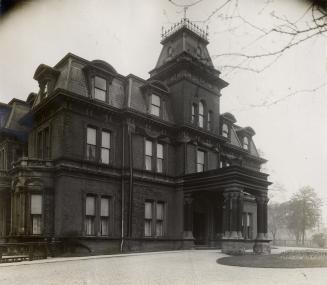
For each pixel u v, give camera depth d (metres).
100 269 13.25
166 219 27.23
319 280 10.28
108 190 24.16
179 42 30.47
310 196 45.72
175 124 28.59
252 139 41.38
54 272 12.46
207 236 28.73
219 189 24.73
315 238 41.25
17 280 10.70
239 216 22.78
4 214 26.36
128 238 23.61
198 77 30.47
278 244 45.50
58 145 22.72
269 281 10.14
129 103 25.88
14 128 28.30
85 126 23.73
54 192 22.41
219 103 32.38
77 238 21.25
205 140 30.53
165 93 29.30
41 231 21.58
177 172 28.41
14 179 22.64
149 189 26.33
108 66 25.55
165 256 19.16
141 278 10.99
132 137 25.69
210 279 10.69
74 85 23.61
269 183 25.61
